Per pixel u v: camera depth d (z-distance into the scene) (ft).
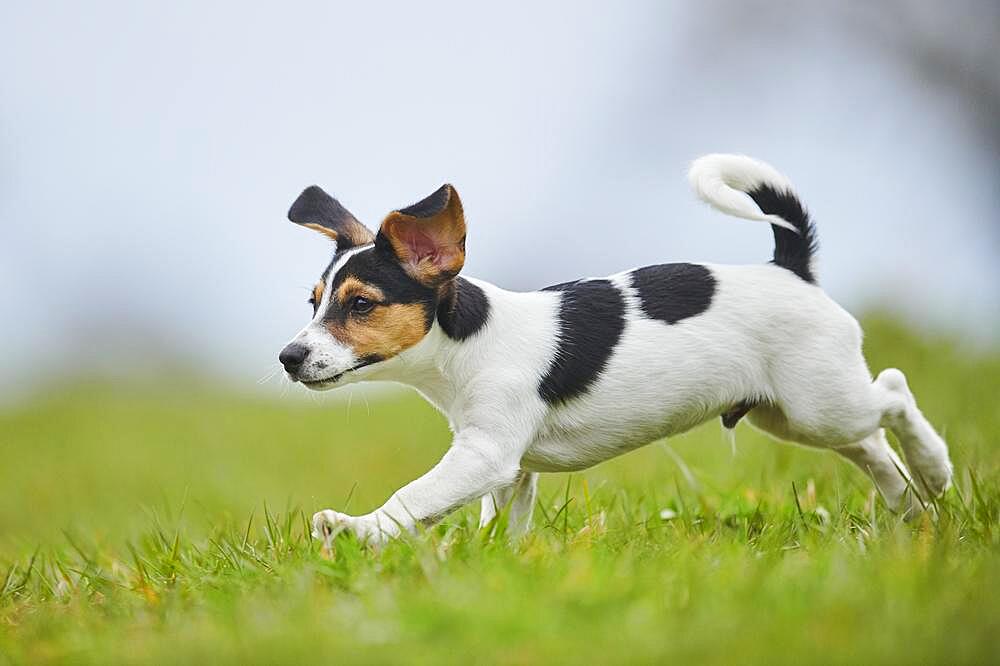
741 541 26.50
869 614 19.02
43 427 77.56
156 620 23.61
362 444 59.77
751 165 29.27
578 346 28.19
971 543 24.71
